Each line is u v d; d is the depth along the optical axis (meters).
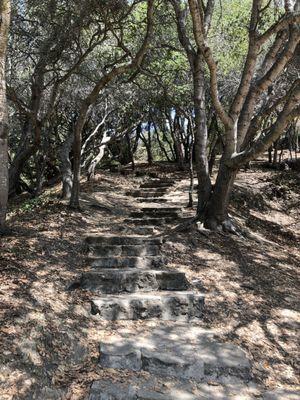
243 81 7.87
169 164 21.55
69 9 9.58
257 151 7.49
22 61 11.98
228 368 4.27
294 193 14.29
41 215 8.84
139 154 28.86
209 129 17.41
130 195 13.30
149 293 5.71
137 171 18.33
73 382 4.00
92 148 17.70
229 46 13.80
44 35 10.30
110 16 9.92
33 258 6.18
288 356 4.79
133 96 15.61
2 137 6.26
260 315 5.57
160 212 10.12
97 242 7.28
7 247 6.37
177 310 5.36
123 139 23.09
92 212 9.94
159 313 5.33
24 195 15.59
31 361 4.07
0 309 4.64
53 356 4.25
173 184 14.94
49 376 4.00
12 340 4.22
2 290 5.06
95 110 18.06
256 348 4.84
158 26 11.75
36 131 11.17
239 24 13.55
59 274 5.87
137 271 6.04
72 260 6.49
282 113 7.11
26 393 3.72
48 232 7.55
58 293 5.38
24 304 4.86
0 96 6.09
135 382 4.04
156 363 4.25
